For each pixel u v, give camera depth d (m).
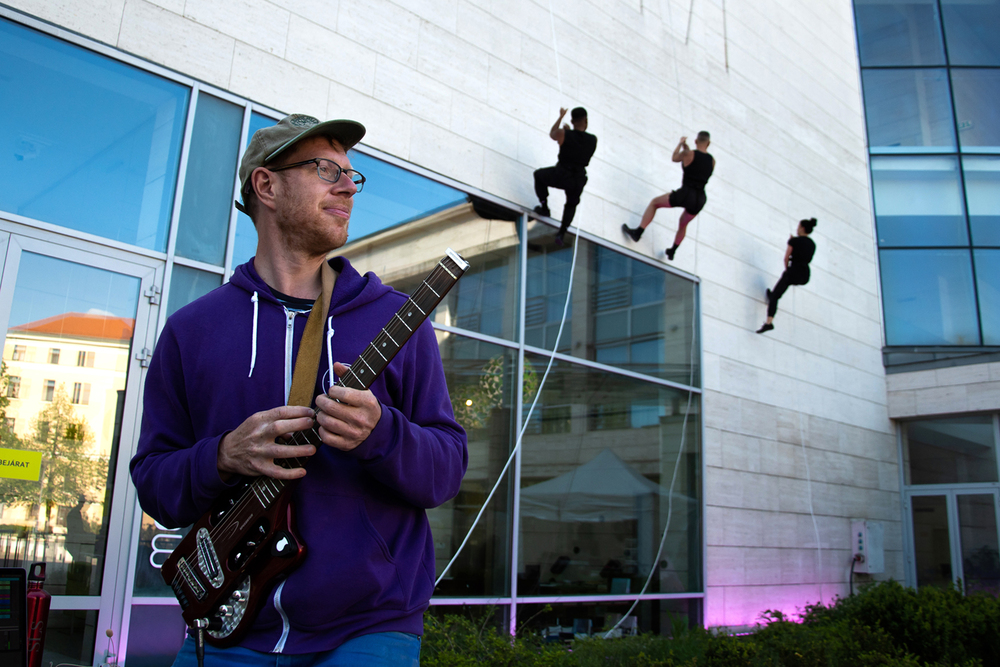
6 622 2.94
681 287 8.38
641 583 7.20
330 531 1.36
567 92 7.51
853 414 10.85
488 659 4.39
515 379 6.52
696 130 9.00
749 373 9.02
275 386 1.48
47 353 4.31
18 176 4.34
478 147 6.60
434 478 1.42
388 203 5.93
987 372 11.05
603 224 7.58
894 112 12.84
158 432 1.52
